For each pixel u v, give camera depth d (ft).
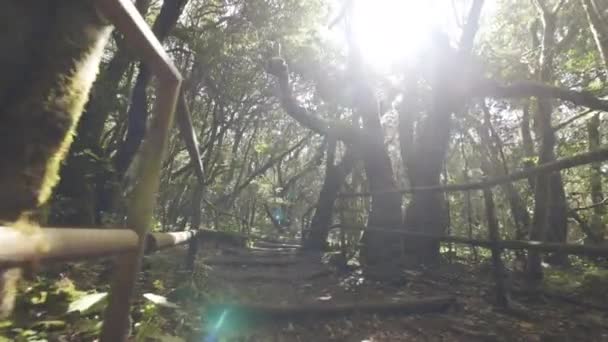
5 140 3.25
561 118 36.70
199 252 26.23
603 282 15.72
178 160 49.67
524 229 27.22
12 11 3.11
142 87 20.59
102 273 11.85
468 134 40.68
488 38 40.04
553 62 30.09
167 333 8.27
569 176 40.06
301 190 81.20
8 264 2.11
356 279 17.44
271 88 46.73
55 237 2.65
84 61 3.78
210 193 54.24
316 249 32.14
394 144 57.62
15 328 7.36
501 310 12.34
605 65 20.49
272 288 15.38
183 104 10.16
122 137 24.89
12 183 3.29
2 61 3.13
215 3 33.53
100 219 16.14
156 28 21.26
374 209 23.71
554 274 20.97
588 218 37.76
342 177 34.04
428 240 22.47
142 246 5.63
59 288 9.32
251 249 31.73
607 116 32.60
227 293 13.16
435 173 23.41
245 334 9.53
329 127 25.90
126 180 17.67
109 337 5.47
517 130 41.32
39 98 3.42
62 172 14.89
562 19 32.35
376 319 11.31
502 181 11.20
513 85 20.88
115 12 3.84
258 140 68.64
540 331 10.61
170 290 12.03
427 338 10.11
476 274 20.03
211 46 30.89
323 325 10.73
